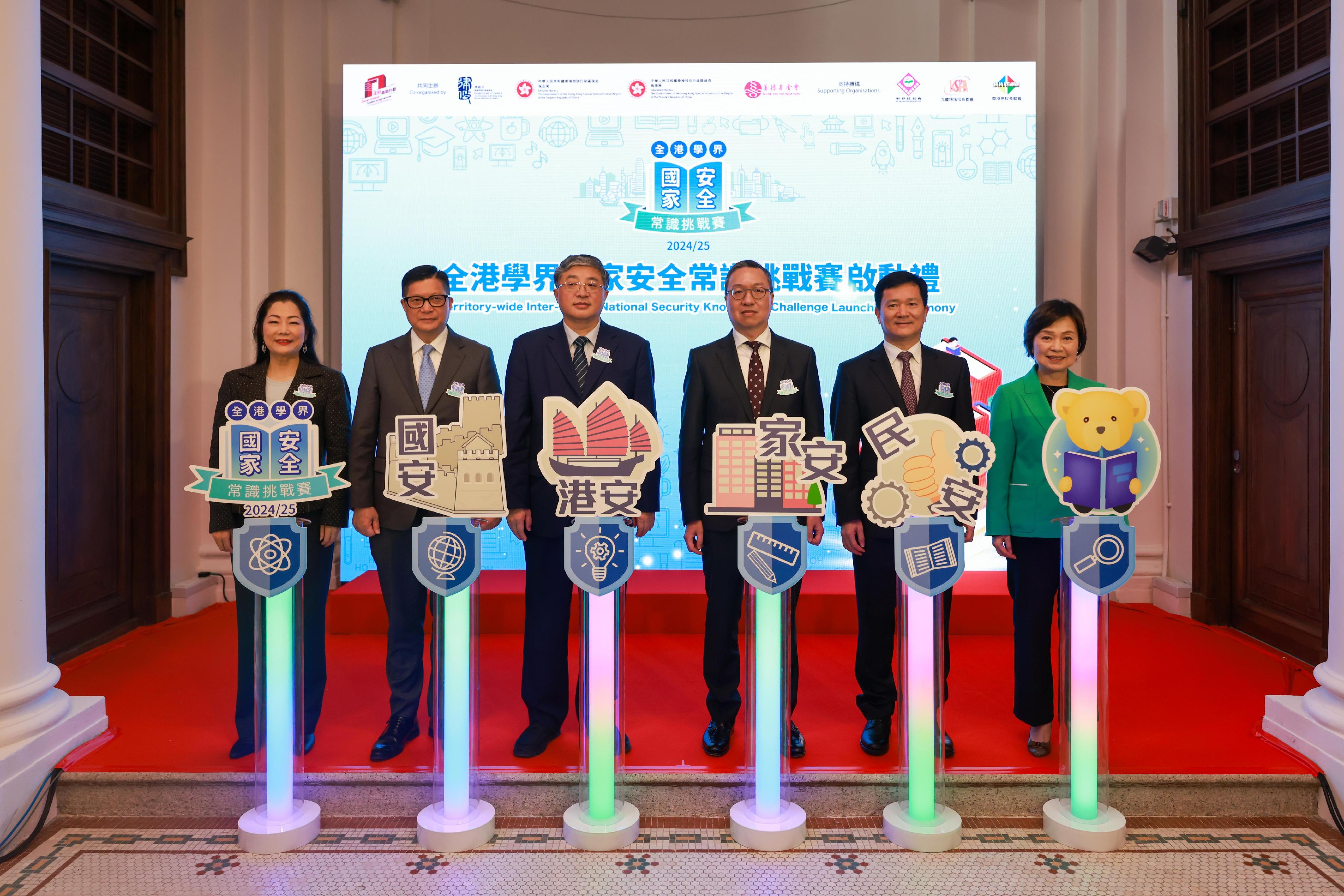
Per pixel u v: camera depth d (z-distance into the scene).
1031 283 4.33
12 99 2.46
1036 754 2.61
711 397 2.62
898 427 2.32
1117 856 2.26
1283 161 3.70
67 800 2.49
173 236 4.16
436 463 2.34
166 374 4.17
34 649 2.52
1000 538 2.60
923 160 4.34
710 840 2.36
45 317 3.48
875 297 2.69
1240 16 3.91
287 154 4.62
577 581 2.33
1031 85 4.31
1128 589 4.48
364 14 4.70
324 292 4.66
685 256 4.39
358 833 2.40
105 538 3.92
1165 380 4.42
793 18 4.94
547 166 4.37
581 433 2.32
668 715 2.96
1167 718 2.90
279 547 2.34
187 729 2.81
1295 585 3.65
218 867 2.21
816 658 3.67
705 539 2.62
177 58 4.21
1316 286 3.55
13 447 2.46
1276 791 2.48
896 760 2.58
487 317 4.38
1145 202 4.35
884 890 2.11
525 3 4.89
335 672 3.46
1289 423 3.71
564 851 2.30
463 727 2.36
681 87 4.36
